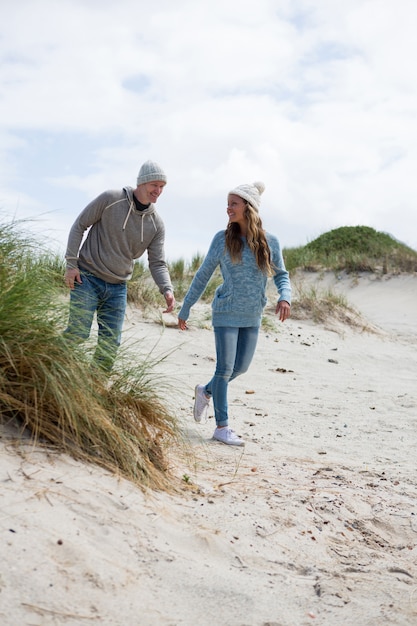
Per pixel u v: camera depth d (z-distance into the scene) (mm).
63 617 2141
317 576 2916
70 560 2424
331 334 12227
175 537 2904
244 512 3430
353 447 5500
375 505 3977
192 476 3914
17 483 2795
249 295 5016
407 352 11758
